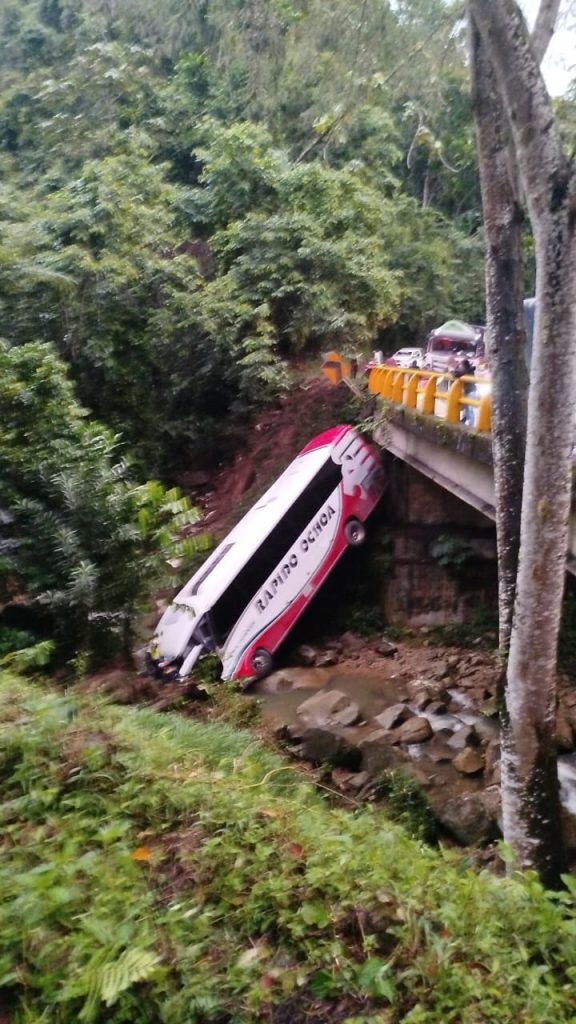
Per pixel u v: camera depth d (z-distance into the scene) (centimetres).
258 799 433
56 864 339
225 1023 282
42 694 568
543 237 643
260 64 1047
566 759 1196
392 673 1611
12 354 1144
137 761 450
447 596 1745
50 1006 276
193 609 1509
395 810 920
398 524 1786
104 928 305
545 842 695
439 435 1361
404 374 1683
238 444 2288
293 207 2258
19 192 2519
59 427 1109
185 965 299
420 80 932
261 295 2173
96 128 2631
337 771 1045
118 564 1062
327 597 1825
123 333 2069
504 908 364
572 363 650
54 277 1877
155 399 2211
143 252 2102
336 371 2119
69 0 2877
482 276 3002
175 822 399
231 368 2202
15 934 299
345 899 338
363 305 2231
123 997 281
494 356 759
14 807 394
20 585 1078
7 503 1098
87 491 1060
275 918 327
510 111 646
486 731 1321
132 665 1164
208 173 2389
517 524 750
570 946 345
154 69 2855
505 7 630
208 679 1216
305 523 1672
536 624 677
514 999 303
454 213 3381
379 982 293
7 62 3192
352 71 932
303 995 294
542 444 659
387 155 2598
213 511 2117
